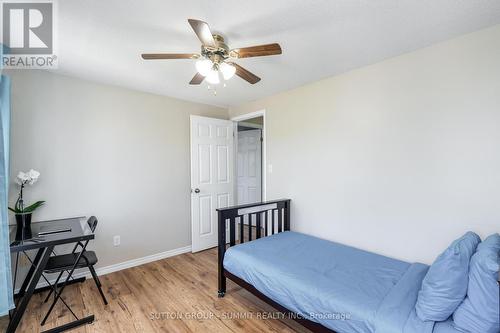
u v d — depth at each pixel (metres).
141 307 2.11
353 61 2.23
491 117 1.69
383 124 2.22
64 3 1.41
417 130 2.02
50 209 2.42
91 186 2.67
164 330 1.83
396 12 1.52
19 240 1.80
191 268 2.92
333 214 2.61
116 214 2.84
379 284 1.61
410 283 1.58
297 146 2.96
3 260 1.64
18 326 1.84
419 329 1.19
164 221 3.24
